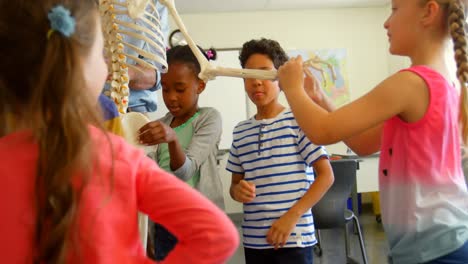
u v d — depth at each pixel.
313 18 4.79
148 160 0.59
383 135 1.01
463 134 0.93
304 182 1.37
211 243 0.52
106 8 1.13
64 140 0.48
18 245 0.48
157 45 1.17
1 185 0.49
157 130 1.02
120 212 0.52
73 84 0.50
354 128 0.89
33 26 0.50
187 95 1.40
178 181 0.57
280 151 1.38
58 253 0.47
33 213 0.49
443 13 0.93
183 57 1.40
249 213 1.41
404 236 0.94
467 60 0.90
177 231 0.54
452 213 0.91
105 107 0.85
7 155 0.50
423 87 0.90
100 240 0.49
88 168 0.50
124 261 0.51
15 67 0.50
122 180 0.52
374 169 4.16
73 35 0.51
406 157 0.93
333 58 4.80
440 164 0.91
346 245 2.82
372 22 4.84
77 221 0.48
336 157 4.01
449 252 0.89
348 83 4.80
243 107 4.74
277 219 1.34
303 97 0.95
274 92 1.44
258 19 4.75
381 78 4.86
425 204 0.90
